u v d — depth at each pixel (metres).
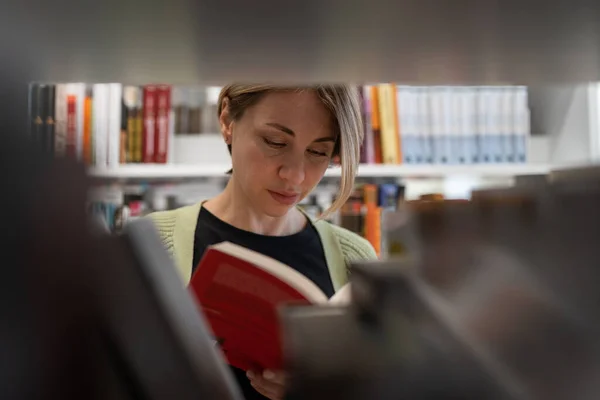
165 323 0.21
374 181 1.76
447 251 0.24
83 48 0.25
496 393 0.23
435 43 0.26
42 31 0.22
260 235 1.01
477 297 0.24
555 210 0.23
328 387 0.24
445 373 0.23
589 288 0.23
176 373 0.22
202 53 0.27
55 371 0.19
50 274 0.19
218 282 0.55
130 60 0.28
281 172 0.90
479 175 1.68
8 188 0.18
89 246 0.19
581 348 0.23
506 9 0.22
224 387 0.23
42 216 0.18
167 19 0.22
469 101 1.75
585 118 1.78
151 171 1.52
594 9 0.22
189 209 1.07
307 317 0.25
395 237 0.25
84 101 1.27
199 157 1.80
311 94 0.85
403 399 0.23
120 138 1.62
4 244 0.18
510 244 0.24
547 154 1.91
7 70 0.20
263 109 0.86
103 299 0.20
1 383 0.18
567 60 0.30
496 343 0.23
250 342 0.53
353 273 0.25
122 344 0.21
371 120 1.70
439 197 0.25
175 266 0.23
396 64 0.30
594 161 0.24
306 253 1.02
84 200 0.19
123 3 0.20
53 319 0.19
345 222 1.59
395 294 0.24
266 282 0.53
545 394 0.23
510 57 0.29
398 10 0.21
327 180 1.58
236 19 0.22
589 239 0.23
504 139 1.77
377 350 0.24
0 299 0.18
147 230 0.22
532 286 0.23
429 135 1.74
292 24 0.23
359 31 0.24
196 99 1.89
